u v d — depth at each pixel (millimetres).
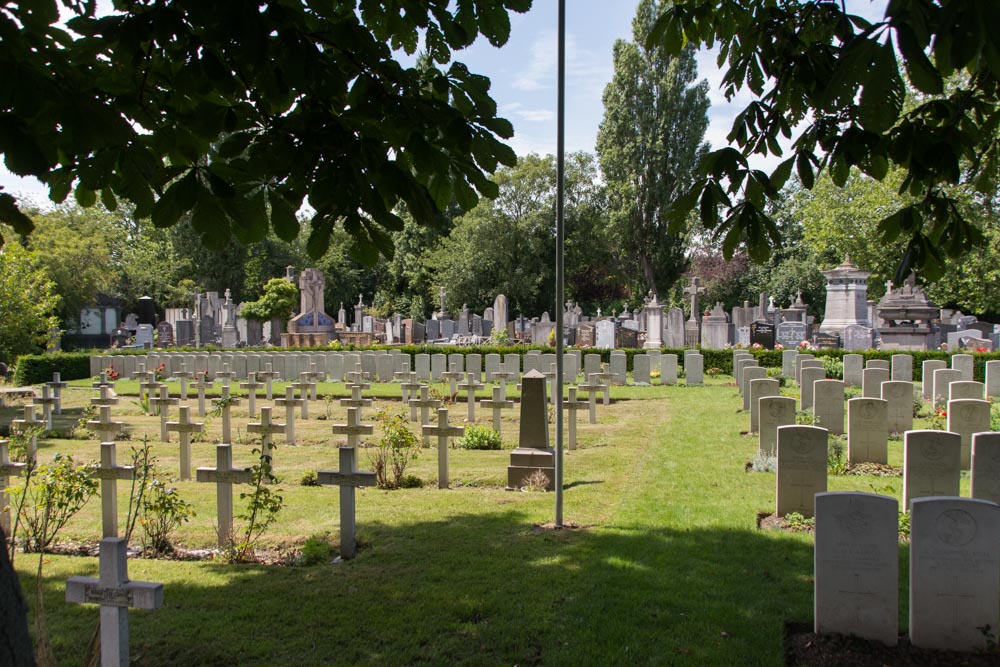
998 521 5324
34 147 3418
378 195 3930
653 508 9391
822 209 37656
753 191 4258
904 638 5652
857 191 36562
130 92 4109
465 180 4258
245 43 3432
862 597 5598
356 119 4098
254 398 19344
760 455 12266
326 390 24297
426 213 4023
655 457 12906
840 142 4281
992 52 2904
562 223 8352
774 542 7902
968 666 5230
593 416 17594
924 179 4488
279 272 62812
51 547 8305
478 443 14234
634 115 54344
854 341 31312
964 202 27547
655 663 5301
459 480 11375
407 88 4191
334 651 5574
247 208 3998
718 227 4379
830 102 3072
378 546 8031
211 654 5527
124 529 8852
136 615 6211
